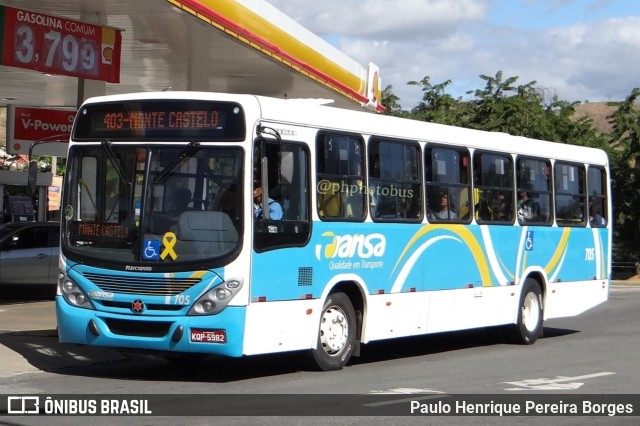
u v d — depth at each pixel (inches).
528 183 630.5
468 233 564.7
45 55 620.7
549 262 650.2
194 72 940.6
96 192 429.1
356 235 474.3
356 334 483.8
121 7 659.4
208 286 402.3
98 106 434.9
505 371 490.9
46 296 863.7
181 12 669.3
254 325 409.1
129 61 885.2
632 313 922.7
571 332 732.7
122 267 413.1
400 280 506.9
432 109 1638.8
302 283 438.6
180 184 414.6
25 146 896.3
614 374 482.9
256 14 780.6
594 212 713.0
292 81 968.9
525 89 1592.0
